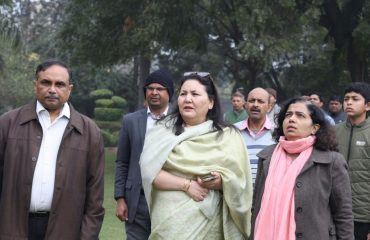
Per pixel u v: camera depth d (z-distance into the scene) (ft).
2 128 13.19
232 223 12.48
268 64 47.24
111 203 35.94
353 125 18.01
